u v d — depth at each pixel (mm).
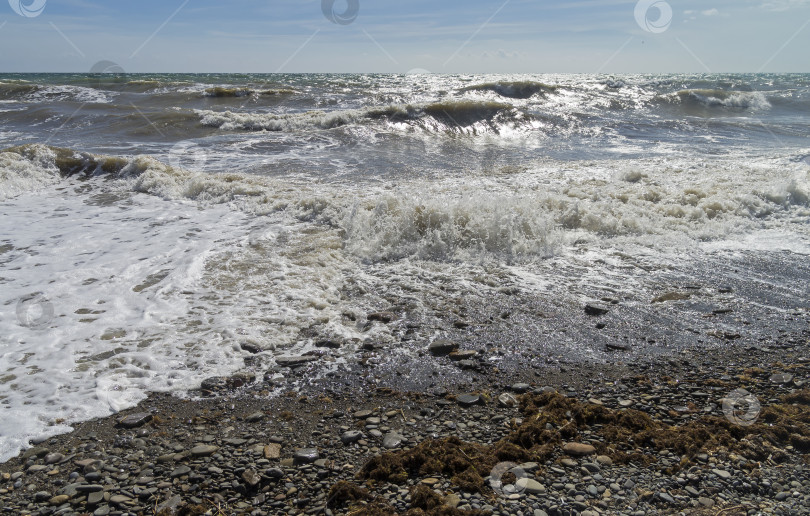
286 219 7051
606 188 8125
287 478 2611
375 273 5434
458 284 5164
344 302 4746
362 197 7672
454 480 2531
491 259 5801
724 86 28016
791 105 22156
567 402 3205
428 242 6082
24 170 8859
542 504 2373
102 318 4336
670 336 4172
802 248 6098
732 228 6723
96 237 6289
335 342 4035
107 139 12891
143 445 2891
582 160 11133
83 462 2742
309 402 3326
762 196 7684
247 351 3898
